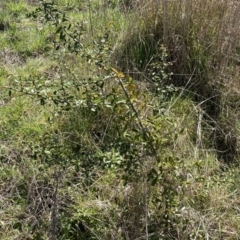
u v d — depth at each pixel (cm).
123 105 294
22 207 319
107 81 354
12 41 504
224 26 425
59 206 314
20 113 395
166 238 295
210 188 330
